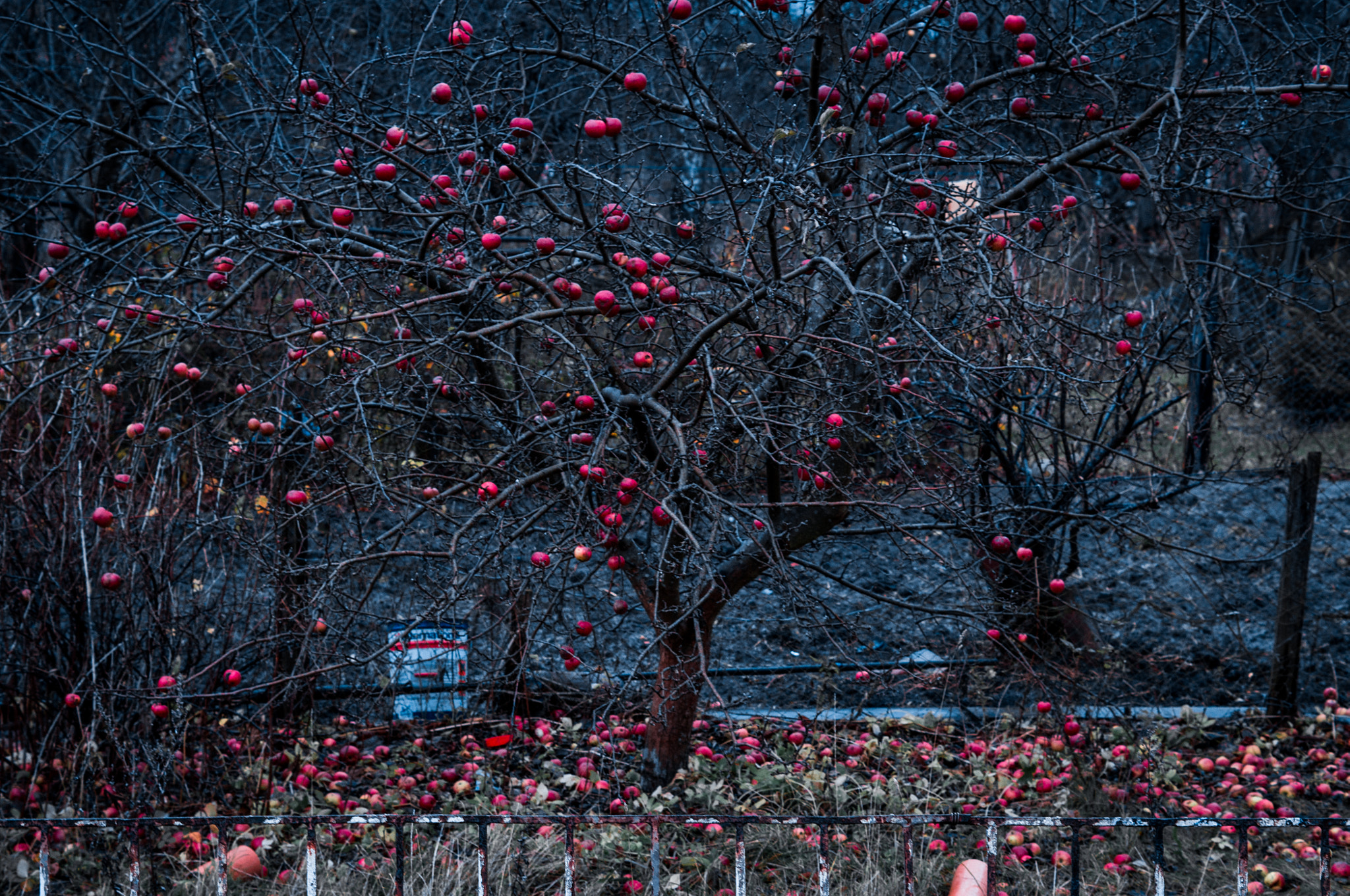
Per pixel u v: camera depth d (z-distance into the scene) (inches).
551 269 142.1
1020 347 142.1
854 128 134.4
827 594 246.7
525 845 136.1
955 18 137.4
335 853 139.5
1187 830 147.8
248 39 262.1
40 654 153.3
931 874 130.2
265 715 157.2
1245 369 207.0
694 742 180.5
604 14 180.9
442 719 186.1
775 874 132.0
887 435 147.9
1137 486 254.5
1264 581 260.2
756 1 134.6
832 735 182.4
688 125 174.7
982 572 180.2
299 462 151.3
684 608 146.3
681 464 122.6
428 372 156.6
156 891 124.8
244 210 132.5
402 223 179.2
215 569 174.4
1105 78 141.9
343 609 131.4
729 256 171.9
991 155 144.9
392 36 272.5
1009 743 175.6
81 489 146.6
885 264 145.3
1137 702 201.9
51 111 146.0
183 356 163.6
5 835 139.3
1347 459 307.0
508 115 149.5
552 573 146.6
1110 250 191.8
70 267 160.7
